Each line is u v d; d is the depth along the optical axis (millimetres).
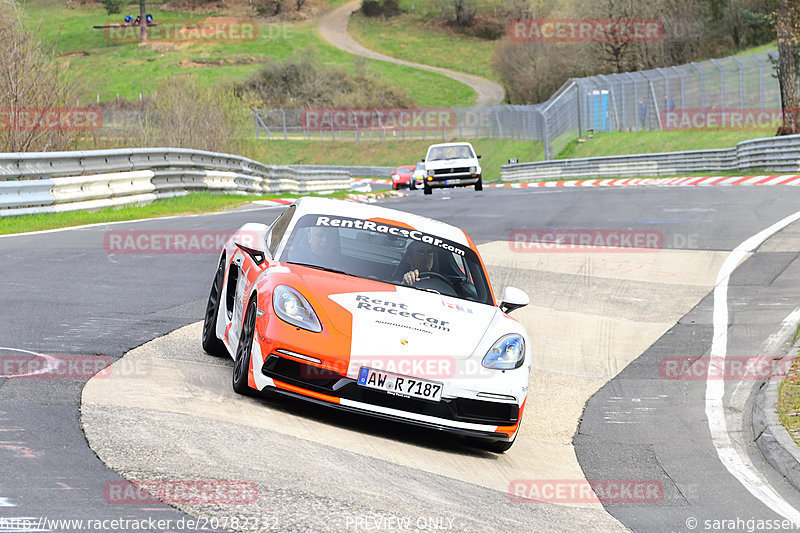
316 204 18609
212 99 73312
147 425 12836
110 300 22781
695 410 18812
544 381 20922
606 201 55750
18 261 27750
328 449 13250
